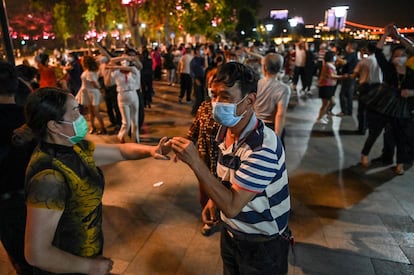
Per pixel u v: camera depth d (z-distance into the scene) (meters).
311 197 4.26
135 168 5.20
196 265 2.99
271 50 15.51
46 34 32.72
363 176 4.91
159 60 16.12
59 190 1.41
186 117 8.67
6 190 2.02
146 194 4.34
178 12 20.72
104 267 1.61
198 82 8.58
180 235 3.43
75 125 1.49
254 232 1.74
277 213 1.71
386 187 4.55
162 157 1.91
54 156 1.47
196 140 2.93
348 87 8.58
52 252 1.40
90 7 19.44
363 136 6.98
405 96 4.70
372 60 6.47
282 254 1.83
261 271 1.80
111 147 2.00
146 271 2.91
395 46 4.85
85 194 1.55
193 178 4.85
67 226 1.54
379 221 3.71
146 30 31.02
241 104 1.54
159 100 11.19
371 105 4.98
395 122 4.87
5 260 3.07
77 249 1.59
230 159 1.64
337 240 3.36
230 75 1.51
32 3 30.84
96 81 6.88
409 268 2.96
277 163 1.57
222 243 1.94
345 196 4.29
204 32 27.20
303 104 10.55
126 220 3.71
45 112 1.43
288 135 7.02
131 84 6.04
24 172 2.02
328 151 6.01
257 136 1.57
